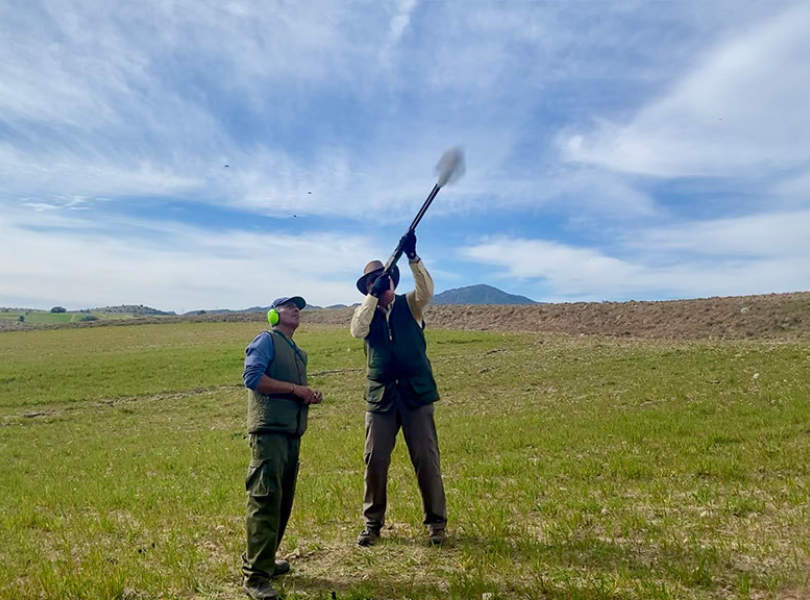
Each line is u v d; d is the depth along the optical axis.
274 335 5.31
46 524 7.94
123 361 37.12
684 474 8.73
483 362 29.00
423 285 6.02
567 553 5.51
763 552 5.35
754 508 6.71
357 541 6.16
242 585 5.26
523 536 6.11
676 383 19.44
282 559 5.78
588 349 29.98
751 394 16.33
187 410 22.97
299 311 5.51
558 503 7.34
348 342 41.00
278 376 5.18
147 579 5.40
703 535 5.93
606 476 8.96
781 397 15.30
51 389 28.70
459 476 9.82
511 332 43.84
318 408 21.14
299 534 6.65
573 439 12.12
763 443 10.48
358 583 5.08
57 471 13.10
